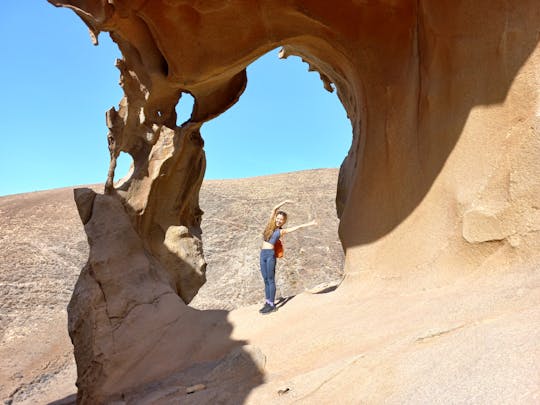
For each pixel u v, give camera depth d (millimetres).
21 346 20969
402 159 5840
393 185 5879
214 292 26312
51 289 27266
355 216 6383
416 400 2418
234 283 27078
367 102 6691
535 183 3887
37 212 39375
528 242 3791
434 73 5461
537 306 2824
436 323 3434
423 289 4590
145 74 8695
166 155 9656
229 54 7801
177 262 9758
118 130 9039
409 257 5137
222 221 36031
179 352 5973
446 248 4637
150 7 7273
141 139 9688
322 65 9102
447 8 5195
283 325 5434
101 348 6367
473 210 4352
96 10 7449
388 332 3787
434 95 5398
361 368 3227
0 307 24328
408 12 6168
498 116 4469
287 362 4402
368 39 6598
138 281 7395
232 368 4609
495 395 2113
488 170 4410
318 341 4445
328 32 7023
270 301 6125
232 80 9867
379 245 5773
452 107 5109
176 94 9523
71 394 15062
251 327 5844
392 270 5332
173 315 6809
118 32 7914
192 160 10359
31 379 17812
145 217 9445
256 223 35562
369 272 5707
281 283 25641
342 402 2924
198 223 11461
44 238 34000
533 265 3586
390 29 6375
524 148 4082
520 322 2695
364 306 4871
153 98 9203
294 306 5988
